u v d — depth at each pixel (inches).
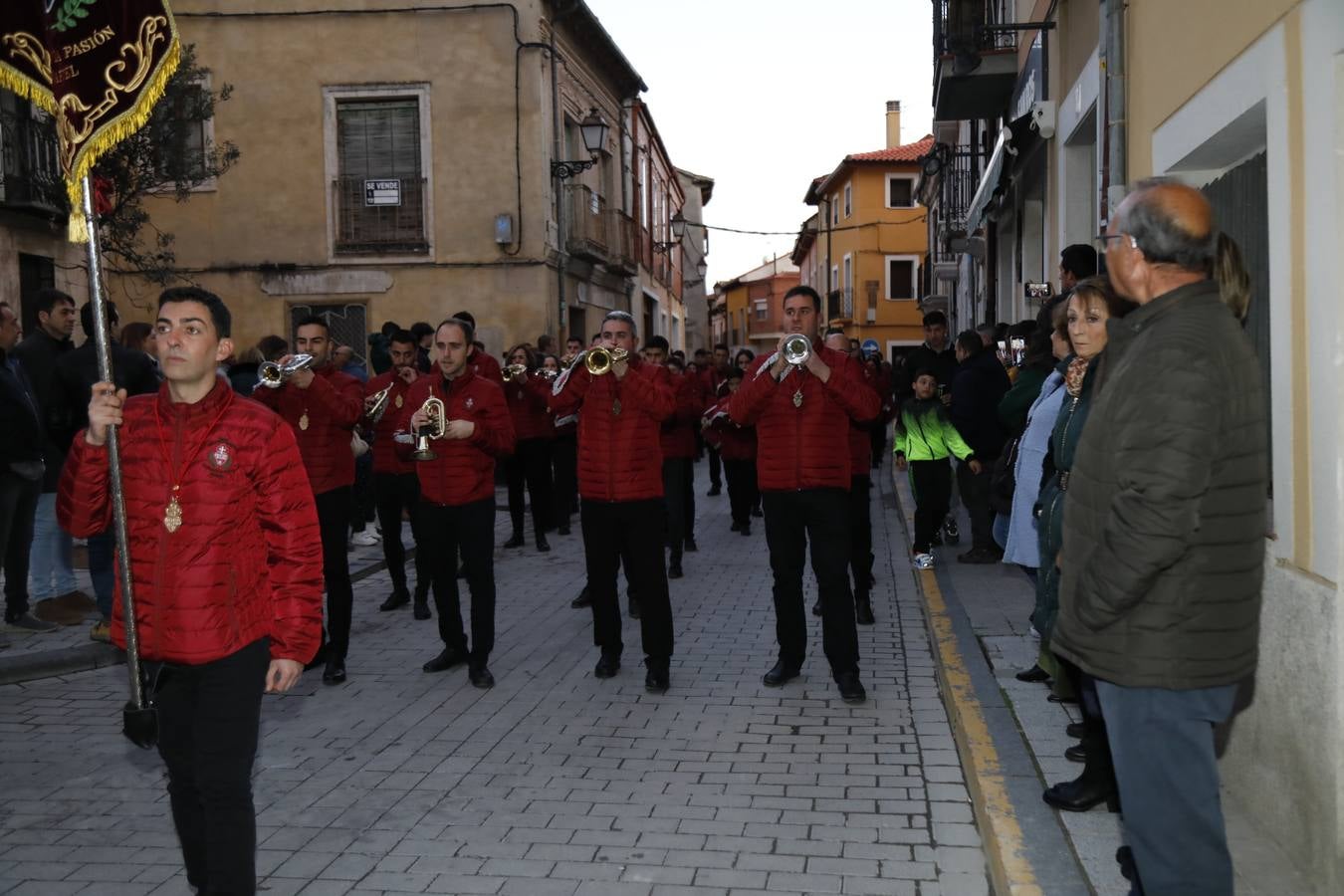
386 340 477.7
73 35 130.9
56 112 130.6
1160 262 110.2
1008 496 213.3
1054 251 412.5
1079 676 160.4
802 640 240.4
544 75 730.8
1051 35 415.2
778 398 227.5
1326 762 128.7
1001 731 196.7
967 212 765.9
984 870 149.7
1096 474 111.2
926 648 269.3
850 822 165.5
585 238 823.7
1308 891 132.7
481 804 174.4
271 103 728.3
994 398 340.5
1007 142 447.5
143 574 123.6
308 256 732.7
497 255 729.0
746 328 2977.4
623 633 292.0
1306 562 137.9
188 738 126.3
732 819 167.0
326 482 244.8
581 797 176.7
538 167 724.7
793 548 234.2
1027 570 215.6
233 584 124.4
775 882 146.2
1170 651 107.0
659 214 1317.7
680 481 369.4
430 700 233.0
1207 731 109.2
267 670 128.3
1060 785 164.9
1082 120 344.8
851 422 234.4
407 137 732.7
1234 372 105.7
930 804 172.4
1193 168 204.4
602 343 235.0
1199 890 109.3
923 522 345.1
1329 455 130.4
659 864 151.9
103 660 264.2
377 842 160.6
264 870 151.7
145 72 129.0
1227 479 105.7
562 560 409.7
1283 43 144.3
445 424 234.4
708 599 333.1
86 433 126.5
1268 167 149.9
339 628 248.4
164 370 121.7
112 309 288.4
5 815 173.9
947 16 553.6
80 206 127.7
